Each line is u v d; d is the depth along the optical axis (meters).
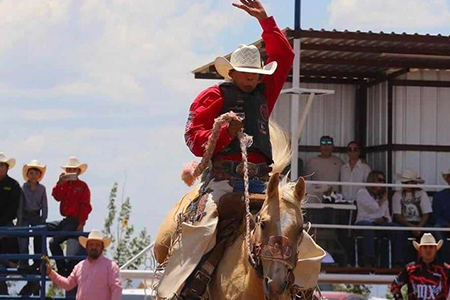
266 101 9.95
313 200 21.22
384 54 20.98
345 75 22.73
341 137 22.70
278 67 10.34
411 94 21.98
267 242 8.40
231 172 9.57
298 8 19.53
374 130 22.47
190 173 10.57
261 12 10.54
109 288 16.72
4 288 18.67
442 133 22.00
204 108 9.69
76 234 17.52
